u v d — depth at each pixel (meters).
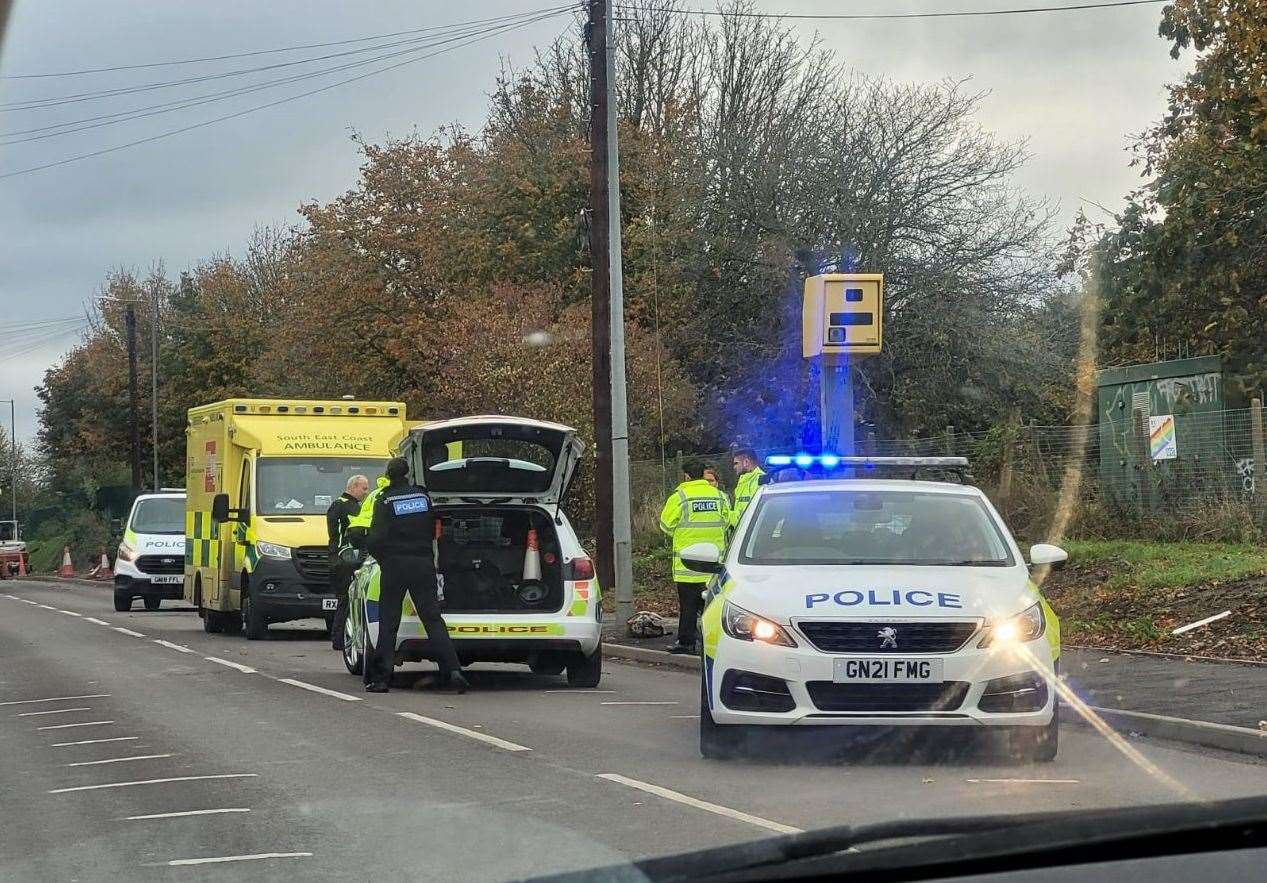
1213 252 19.66
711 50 42.34
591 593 13.46
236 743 10.03
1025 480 21.25
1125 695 11.09
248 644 19.52
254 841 6.87
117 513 61.12
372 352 36.00
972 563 9.47
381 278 35.94
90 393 63.75
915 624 8.43
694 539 15.66
